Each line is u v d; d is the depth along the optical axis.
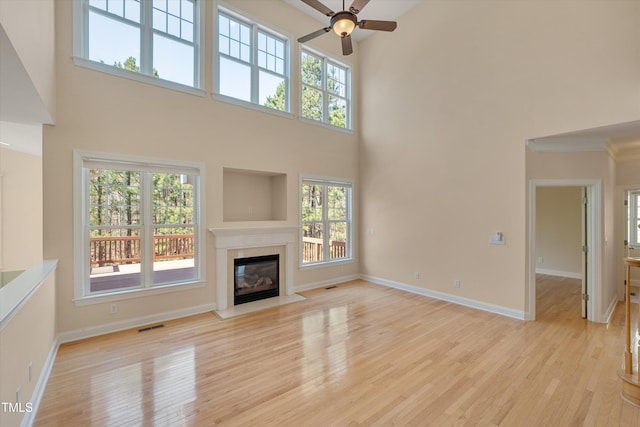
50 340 2.82
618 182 4.94
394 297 5.06
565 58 3.58
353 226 6.33
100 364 2.83
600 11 3.31
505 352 3.09
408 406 2.24
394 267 5.70
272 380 2.58
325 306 4.60
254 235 4.76
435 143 5.00
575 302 4.78
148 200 3.91
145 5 3.90
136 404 2.25
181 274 4.22
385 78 5.84
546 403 2.27
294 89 5.34
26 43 2.00
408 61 5.41
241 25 4.84
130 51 3.80
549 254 6.80
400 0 5.12
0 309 1.59
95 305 3.47
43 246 3.18
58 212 3.27
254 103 4.80
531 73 3.87
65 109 3.30
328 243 6.03
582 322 3.93
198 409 2.20
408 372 2.71
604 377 2.62
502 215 4.20
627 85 3.13
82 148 3.39
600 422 2.06
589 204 3.98
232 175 4.99
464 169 4.61
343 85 6.38
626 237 4.93
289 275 5.22
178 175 4.17
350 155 6.26
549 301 4.84
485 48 4.34
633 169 4.81
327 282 5.86
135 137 3.73
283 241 5.12
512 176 4.09
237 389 2.45
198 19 4.30
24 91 2.34
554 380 2.58
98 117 3.49
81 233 3.40
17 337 1.84
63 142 3.29
